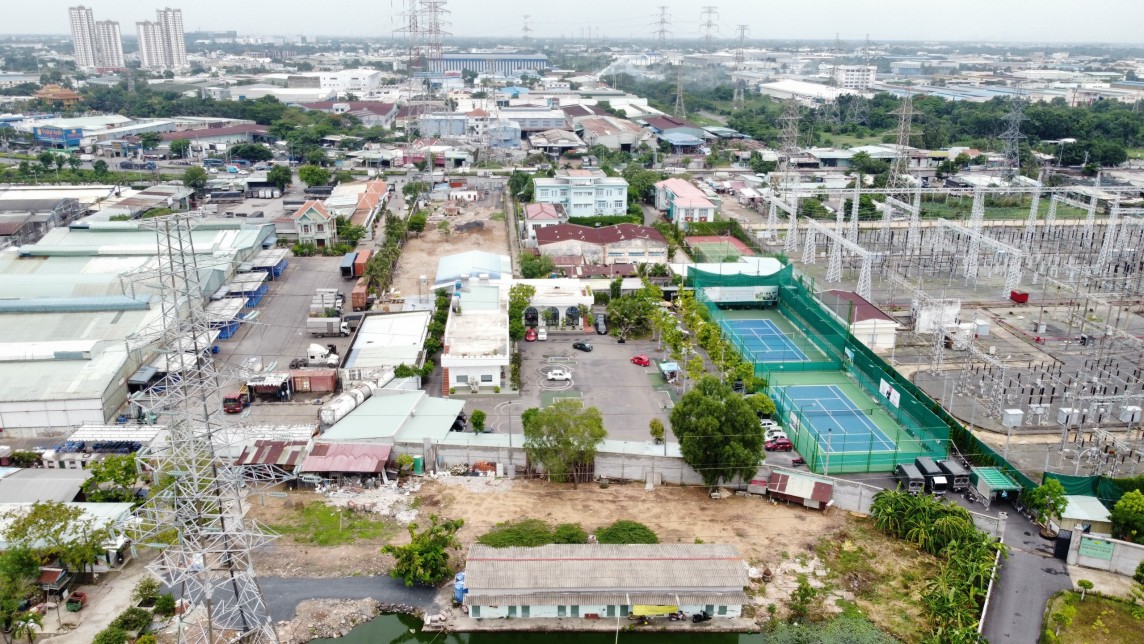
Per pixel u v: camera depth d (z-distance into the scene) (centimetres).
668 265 16375
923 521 8075
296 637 6894
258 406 10750
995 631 6862
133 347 11012
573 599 7006
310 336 13112
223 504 7050
